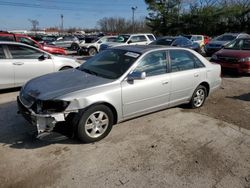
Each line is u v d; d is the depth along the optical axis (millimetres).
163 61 5105
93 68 4961
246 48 10438
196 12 42000
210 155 3955
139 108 4734
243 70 9594
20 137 4305
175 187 3201
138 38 17031
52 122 3756
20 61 6945
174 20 43562
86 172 3420
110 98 4203
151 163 3680
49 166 3518
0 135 4367
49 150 3910
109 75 4570
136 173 3441
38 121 3756
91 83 4250
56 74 4875
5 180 3209
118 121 4516
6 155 3748
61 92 3945
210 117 5504
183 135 4594
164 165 3645
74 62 8109
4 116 5211
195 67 5754
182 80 5379
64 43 24562
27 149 3926
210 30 40781
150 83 4762
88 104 3959
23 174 3336
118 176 3365
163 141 4336
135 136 4469
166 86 5070
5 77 6758
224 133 4734
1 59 6684
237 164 3736
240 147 4234
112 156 3814
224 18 39719
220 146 4246
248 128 4992
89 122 4082
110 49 5418
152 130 4734
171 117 5395
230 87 8336
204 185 3256
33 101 3945
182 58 5508
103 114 4203
